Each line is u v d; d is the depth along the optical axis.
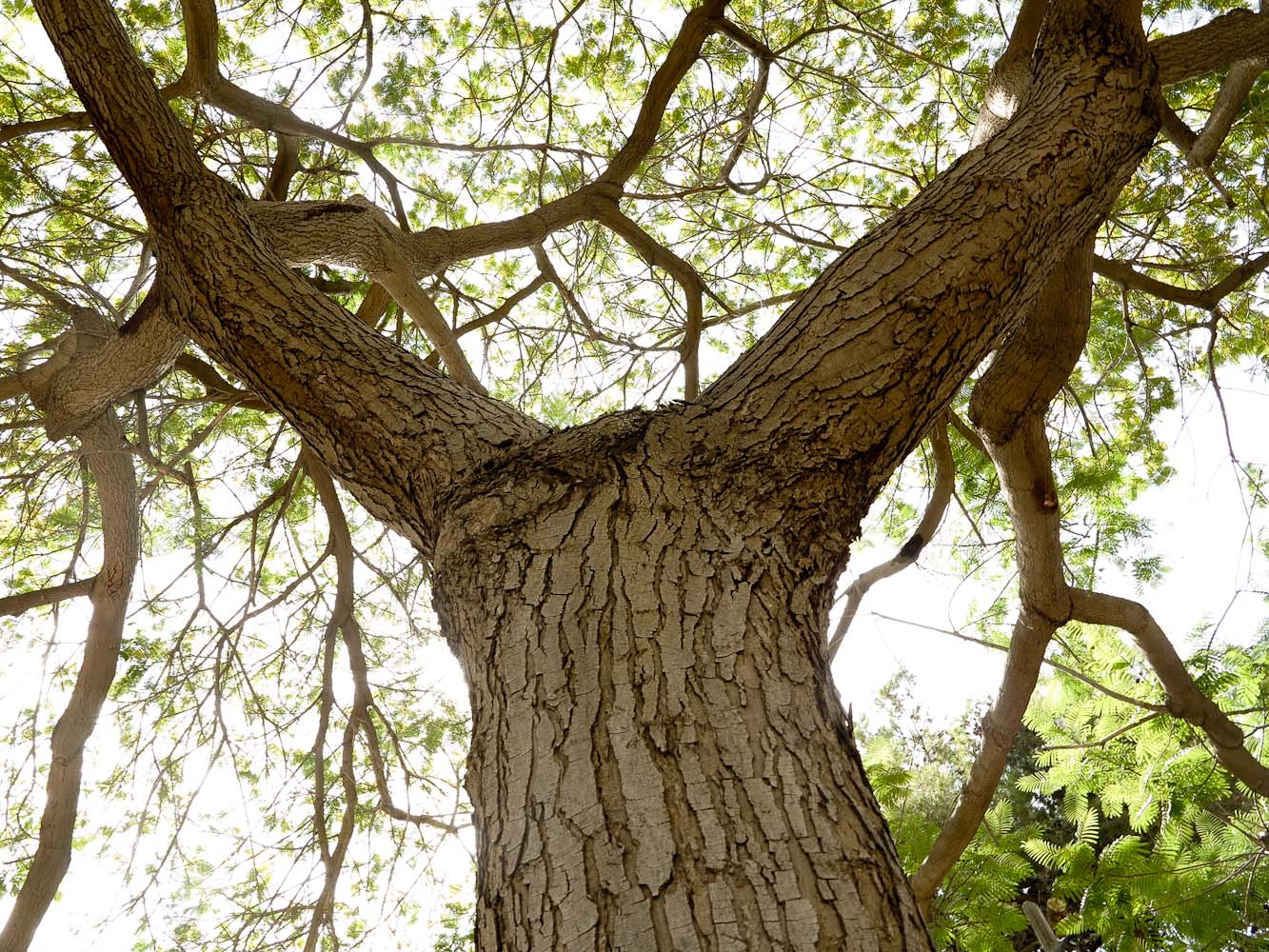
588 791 1.29
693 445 1.89
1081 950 5.16
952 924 4.08
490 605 1.66
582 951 1.11
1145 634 3.86
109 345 3.46
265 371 2.13
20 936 3.84
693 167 6.07
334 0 5.46
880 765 4.39
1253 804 4.51
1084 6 2.34
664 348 5.64
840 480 1.85
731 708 1.39
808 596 1.70
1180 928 3.88
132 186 2.31
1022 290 2.07
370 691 4.80
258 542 5.95
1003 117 3.30
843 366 1.90
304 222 3.27
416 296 3.59
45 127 4.00
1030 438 3.43
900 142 6.23
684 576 1.61
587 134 6.28
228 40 5.14
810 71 5.50
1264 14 2.97
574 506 1.78
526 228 4.51
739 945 1.08
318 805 4.39
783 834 1.22
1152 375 5.82
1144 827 4.22
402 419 2.07
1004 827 4.37
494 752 1.44
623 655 1.47
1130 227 5.19
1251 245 5.21
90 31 2.27
